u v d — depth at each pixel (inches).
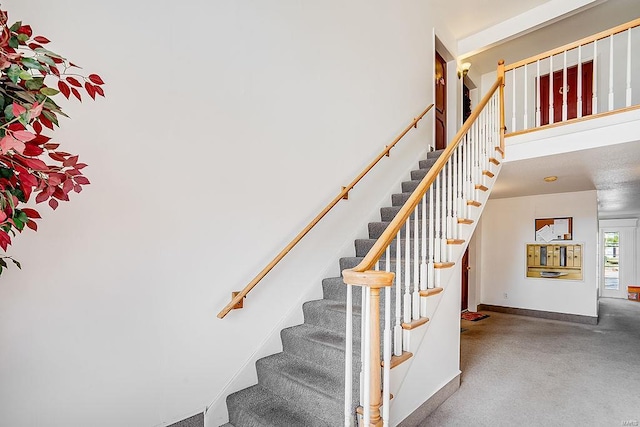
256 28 100.0
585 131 127.2
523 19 202.1
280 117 105.8
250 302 95.0
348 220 131.0
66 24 65.7
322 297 117.0
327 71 124.2
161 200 77.7
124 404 71.0
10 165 37.5
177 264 80.0
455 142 108.0
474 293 256.4
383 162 152.3
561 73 231.3
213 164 87.8
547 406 102.2
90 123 68.1
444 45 209.5
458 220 111.5
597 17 195.0
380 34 153.8
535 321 224.2
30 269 61.1
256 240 97.3
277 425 76.0
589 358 148.1
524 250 244.7
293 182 109.0
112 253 70.3
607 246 404.8
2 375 58.2
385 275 60.3
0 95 37.1
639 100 201.3
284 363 92.8
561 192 227.3
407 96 172.7
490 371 131.6
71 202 65.6
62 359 64.0
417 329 85.4
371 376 61.9
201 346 83.6
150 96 76.7
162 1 79.7
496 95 146.0
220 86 90.2
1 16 38.8
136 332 73.1
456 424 91.3
